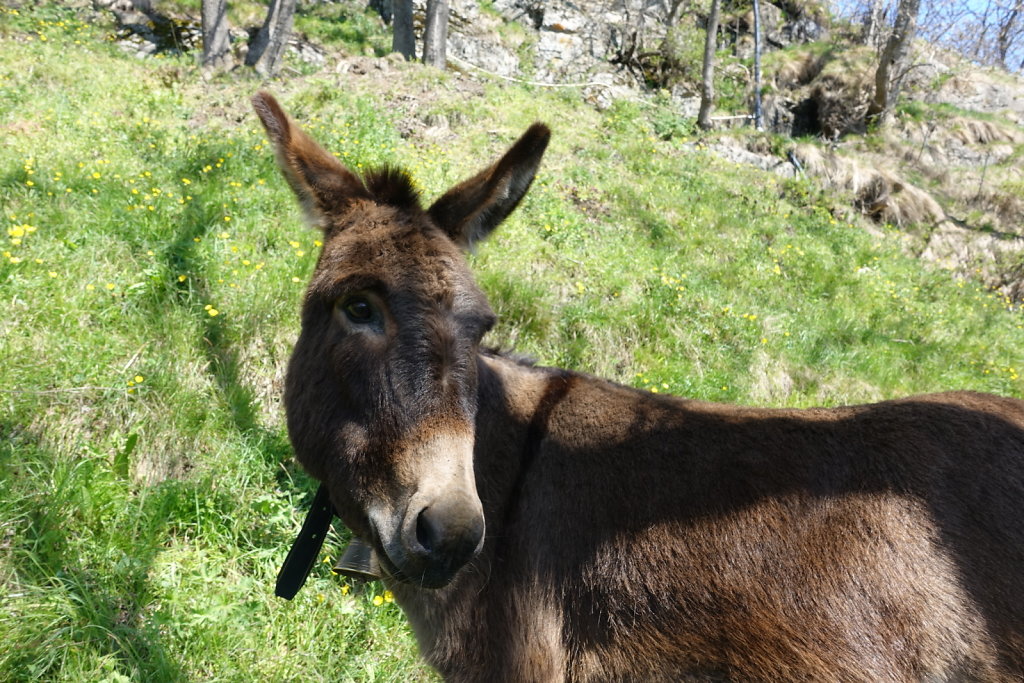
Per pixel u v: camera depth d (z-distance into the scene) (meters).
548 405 2.70
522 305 6.02
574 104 14.67
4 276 4.71
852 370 6.91
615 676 2.41
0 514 3.41
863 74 20.42
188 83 11.40
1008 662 2.13
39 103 8.65
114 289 4.94
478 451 2.55
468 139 10.26
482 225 2.67
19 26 12.60
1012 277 13.81
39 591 3.23
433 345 2.16
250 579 3.62
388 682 3.36
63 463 3.76
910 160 19.11
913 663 2.17
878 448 2.39
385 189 2.55
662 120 15.33
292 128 2.68
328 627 3.53
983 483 2.28
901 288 10.12
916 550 2.21
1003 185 17.98
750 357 6.54
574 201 9.16
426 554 1.98
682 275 7.67
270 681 3.21
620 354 6.14
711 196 10.84
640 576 2.39
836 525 2.29
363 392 2.21
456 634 2.46
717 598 2.32
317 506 2.63
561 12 20.11
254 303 5.19
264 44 13.38
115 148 7.54
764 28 22.98
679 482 2.46
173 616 3.34
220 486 4.03
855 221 13.45
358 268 2.22
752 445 2.49
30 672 2.93
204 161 7.43
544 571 2.48
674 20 21.05
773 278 8.67
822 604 2.24
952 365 7.77
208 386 4.64
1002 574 2.16
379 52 16.42
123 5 15.58
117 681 2.99
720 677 2.31
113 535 3.53
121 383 4.30
